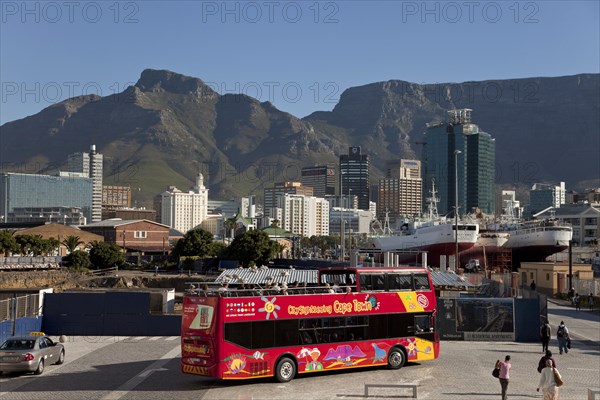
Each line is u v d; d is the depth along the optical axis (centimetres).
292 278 7881
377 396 3002
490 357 4159
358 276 3644
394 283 3747
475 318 4978
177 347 4594
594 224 19050
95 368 3728
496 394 3061
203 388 3192
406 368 3753
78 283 12544
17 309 4975
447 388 3188
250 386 3241
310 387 3216
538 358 4147
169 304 6944
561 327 4338
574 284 9356
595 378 3500
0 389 3139
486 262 14488
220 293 3222
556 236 14675
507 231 16012
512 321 4956
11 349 3466
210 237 16250
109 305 5369
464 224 14425
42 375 3509
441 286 6650
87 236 19150
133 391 3114
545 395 2675
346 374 3569
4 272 12262
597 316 7000
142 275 13250
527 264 10581
